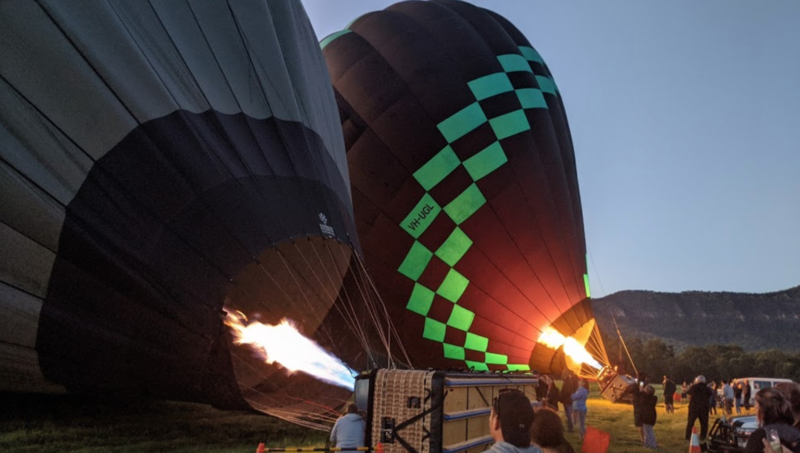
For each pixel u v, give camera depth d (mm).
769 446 3203
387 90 13578
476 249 12961
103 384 6668
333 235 7867
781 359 132000
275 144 7906
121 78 6469
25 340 6160
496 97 13711
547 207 13586
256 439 8719
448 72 13719
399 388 5371
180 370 6664
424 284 13055
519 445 2553
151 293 6352
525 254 13141
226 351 6895
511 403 2631
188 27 7516
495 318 13195
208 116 7211
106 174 6262
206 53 7602
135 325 6383
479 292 13062
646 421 10109
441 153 13102
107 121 6320
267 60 8453
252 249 6871
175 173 6598
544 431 2568
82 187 6156
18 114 5953
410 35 14289
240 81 7887
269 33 8695
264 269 9195
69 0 6336
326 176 8617
